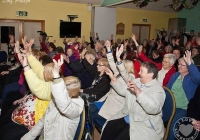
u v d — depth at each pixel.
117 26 9.25
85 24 8.41
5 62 5.98
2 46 7.30
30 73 1.80
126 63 2.39
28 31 7.60
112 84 2.03
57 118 1.48
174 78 2.30
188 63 2.09
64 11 7.99
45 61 2.69
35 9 7.54
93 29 8.31
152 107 1.59
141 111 1.75
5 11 7.15
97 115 2.31
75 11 8.16
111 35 8.09
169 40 8.52
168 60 2.54
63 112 1.37
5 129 1.96
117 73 2.33
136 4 8.20
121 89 2.01
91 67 3.08
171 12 10.40
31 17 7.53
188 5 7.93
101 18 8.30
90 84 3.07
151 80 1.77
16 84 3.26
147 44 6.87
